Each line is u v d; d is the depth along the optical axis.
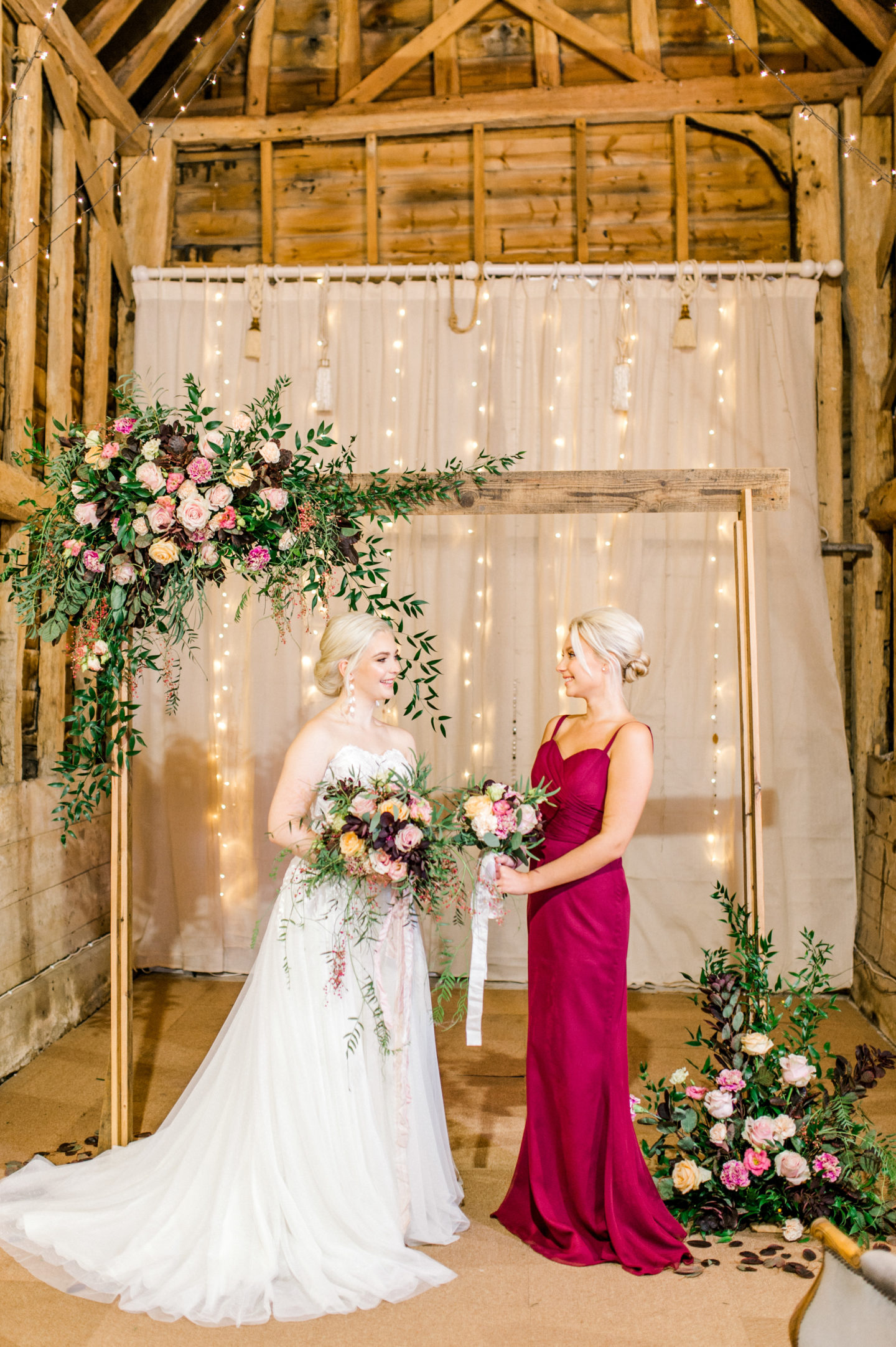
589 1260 2.29
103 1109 2.76
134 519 2.55
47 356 3.93
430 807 2.30
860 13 4.17
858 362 4.50
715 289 4.50
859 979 4.23
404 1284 2.15
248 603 4.44
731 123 4.58
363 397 4.51
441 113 4.65
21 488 3.38
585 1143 2.33
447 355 4.50
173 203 4.82
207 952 4.47
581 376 4.47
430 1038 2.51
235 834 4.45
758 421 4.40
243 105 4.78
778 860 4.35
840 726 4.39
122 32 4.44
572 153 4.70
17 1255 2.26
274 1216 2.20
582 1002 2.35
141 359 4.58
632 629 2.53
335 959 2.30
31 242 3.61
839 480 4.56
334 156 4.79
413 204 4.75
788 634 4.39
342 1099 2.27
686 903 4.38
